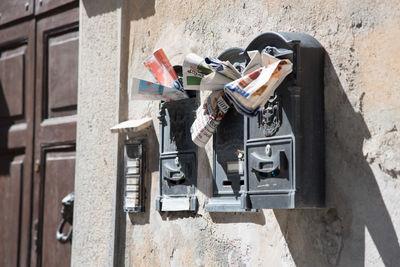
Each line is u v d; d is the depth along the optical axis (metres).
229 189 3.31
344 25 2.83
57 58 4.71
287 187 2.81
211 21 3.56
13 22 5.11
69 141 4.54
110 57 4.17
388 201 2.62
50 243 4.61
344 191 2.79
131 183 3.91
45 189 4.71
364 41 2.75
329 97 2.87
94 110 4.24
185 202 3.56
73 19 4.61
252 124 2.99
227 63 3.07
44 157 4.75
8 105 5.11
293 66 2.83
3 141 5.12
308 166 2.82
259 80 2.79
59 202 4.57
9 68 5.12
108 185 4.09
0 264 5.05
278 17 3.16
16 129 5.00
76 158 4.32
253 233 3.21
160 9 3.90
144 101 3.95
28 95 4.93
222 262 3.37
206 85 3.14
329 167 2.85
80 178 4.28
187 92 3.60
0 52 5.23
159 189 3.74
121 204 4.00
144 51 3.98
